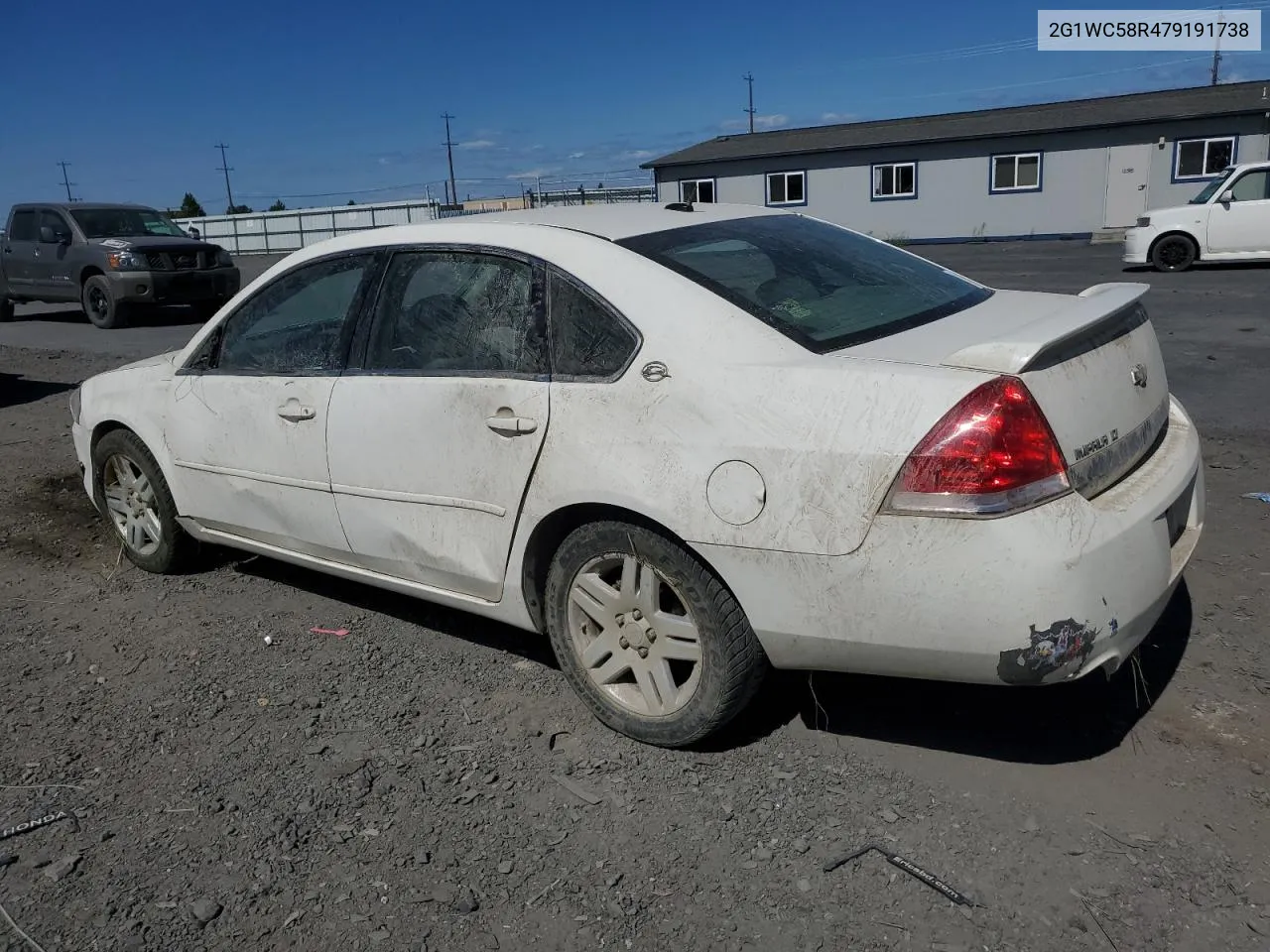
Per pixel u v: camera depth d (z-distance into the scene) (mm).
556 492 3184
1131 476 2947
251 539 4434
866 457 2652
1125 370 3023
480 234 3555
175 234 17859
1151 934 2393
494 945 2461
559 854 2779
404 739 3391
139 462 4785
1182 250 17594
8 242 17781
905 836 2773
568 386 3172
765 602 2850
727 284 3172
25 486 6691
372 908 2600
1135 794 2896
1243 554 4531
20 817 3033
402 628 4281
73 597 4773
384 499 3715
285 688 3779
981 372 2629
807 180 33812
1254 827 2730
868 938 2428
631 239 3361
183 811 3037
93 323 17047
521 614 3496
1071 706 3373
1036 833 2758
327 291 3965
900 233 32812
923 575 2605
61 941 2529
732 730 3354
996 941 2398
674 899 2586
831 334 3008
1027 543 2525
